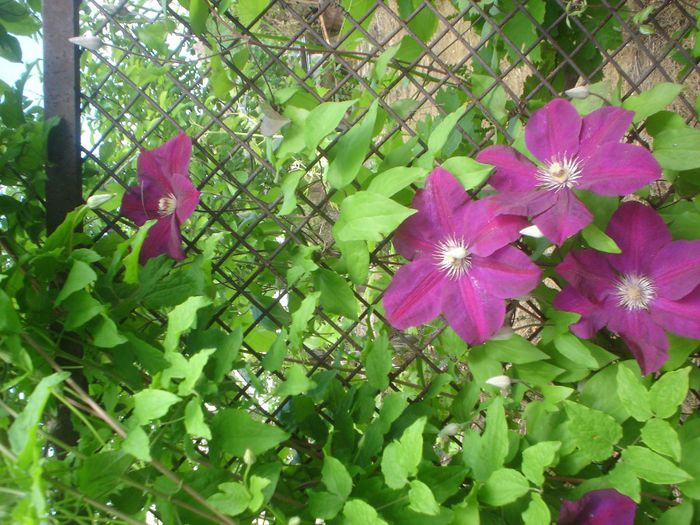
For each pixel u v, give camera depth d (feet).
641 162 1.53
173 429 1.53
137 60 2.60
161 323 1.83
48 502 1.32
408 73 1.87
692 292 1.62
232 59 1.83
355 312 1.87
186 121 3.15
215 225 2.61
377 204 1.64
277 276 1.89
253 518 1.56
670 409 1.42
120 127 1.81
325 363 2.10
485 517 1.60
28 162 1.74
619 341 1.86
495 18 2.36
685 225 1.75
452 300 1.69
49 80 1.75
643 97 1.74
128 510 1.53
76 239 1.76
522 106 1.90
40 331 1.58
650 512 1.66
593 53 2.50
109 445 1.64
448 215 1.69
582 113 1.83
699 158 1.69
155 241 1.78
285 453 2.06
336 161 1.76
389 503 1.57
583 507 1.60
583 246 1.81
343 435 1.79
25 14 1.84
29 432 1.17
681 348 1.72
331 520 1.55
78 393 1.42
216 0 1.79
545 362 1.80
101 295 1.68
